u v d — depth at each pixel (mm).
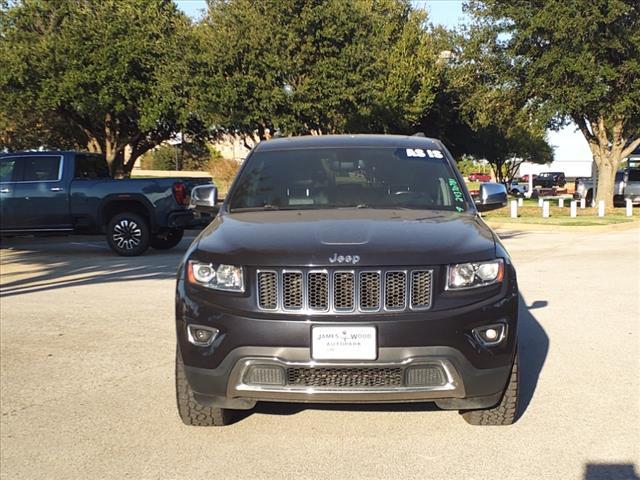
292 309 3664
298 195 4930
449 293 3705
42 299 8500
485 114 27094
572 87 22656
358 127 29062
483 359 3699
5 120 27547
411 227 4105
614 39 21828
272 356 3627
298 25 22266
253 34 22094
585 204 31500
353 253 3688
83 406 4707
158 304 8070
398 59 30875
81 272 10930
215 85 22000
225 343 3691
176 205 13055
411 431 4191
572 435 4105
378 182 5012
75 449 3996
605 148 25812
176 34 23594
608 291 8773
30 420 4461
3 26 23859
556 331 6684
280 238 3924
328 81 22375
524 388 4988
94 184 13125
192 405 4148
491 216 22516
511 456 3820
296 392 3646
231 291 3750
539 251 13305
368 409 4566
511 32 23609
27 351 6070
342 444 4016
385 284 3652
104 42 22891
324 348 3592
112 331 6766
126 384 5168
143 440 4113
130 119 26578
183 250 14367
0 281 10102
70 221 13227
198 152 37031
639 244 14367
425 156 5309
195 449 3979
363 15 23344
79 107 23734
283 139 5699
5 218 13320
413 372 3629
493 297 3781
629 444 3971
